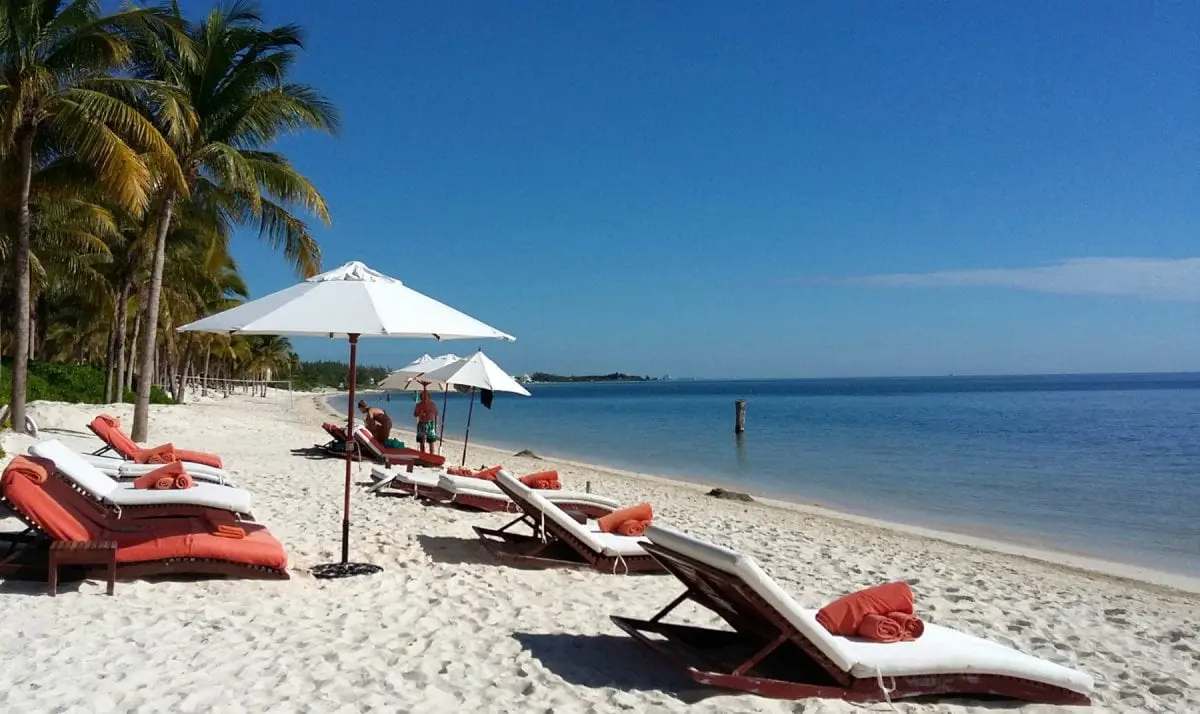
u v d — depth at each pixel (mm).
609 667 4785
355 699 4016
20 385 15109
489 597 6191
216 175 16406
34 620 4859
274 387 101688
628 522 7434
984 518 14359
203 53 15883
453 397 94500
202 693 3932
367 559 7188
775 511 14047
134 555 5750
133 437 16375
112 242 25438
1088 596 8195
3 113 13445
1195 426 36656
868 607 4664
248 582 6039
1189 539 12602
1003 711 4410
